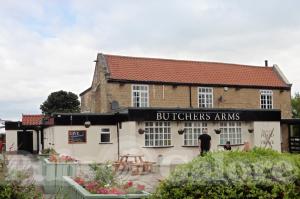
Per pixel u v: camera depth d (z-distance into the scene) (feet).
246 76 126.11
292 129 130.93
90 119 95.81
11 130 146.00
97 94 115.55
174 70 118.01
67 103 258.37
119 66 112.16
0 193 23.00
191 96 114.01
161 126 94.07
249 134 102.99
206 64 126.31
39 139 140.77
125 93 106.73
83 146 94.68
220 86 117.80
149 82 109.29
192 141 96.68
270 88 124.77
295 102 203.51
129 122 91.25
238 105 119.44
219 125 99.60
